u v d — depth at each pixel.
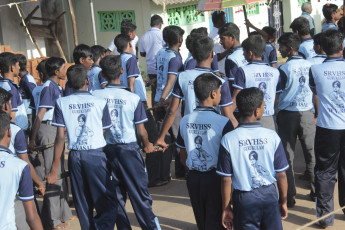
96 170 4.27
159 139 4.73
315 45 5.69
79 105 4.26
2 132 3.35
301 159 7.26
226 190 3.70
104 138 4.39
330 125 4.77
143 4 13.87
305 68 5.33
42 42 14.27
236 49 5.61
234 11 15.52
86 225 4.41
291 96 5.37
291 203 5.46
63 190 5.41
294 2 17.16
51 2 14.59
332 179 4.92
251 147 3.63
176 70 5.88
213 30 7.71
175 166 6.81
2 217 3.26
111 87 4.50
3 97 3.95
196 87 3.96
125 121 4.45
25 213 3.58
